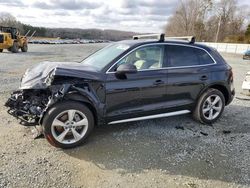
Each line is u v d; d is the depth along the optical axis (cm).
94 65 423
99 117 390
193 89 468
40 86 362
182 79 452
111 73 393
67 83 361
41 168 320
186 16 7319
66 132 368
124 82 399
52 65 407
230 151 387
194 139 424
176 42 460
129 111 413
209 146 401
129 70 383
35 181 294
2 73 952
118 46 454
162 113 450
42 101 373
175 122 497
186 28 7338
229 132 461
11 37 2038
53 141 362
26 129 429
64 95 357
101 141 401
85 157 352
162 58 441
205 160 357
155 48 438
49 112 354
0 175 301
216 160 358
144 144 397
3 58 1528
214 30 7075
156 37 471
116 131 441
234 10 6962
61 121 364
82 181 300
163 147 390
